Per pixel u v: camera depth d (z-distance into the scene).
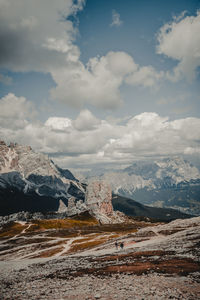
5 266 55.28
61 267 38.16
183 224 96.19
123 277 24.09
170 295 16.80
